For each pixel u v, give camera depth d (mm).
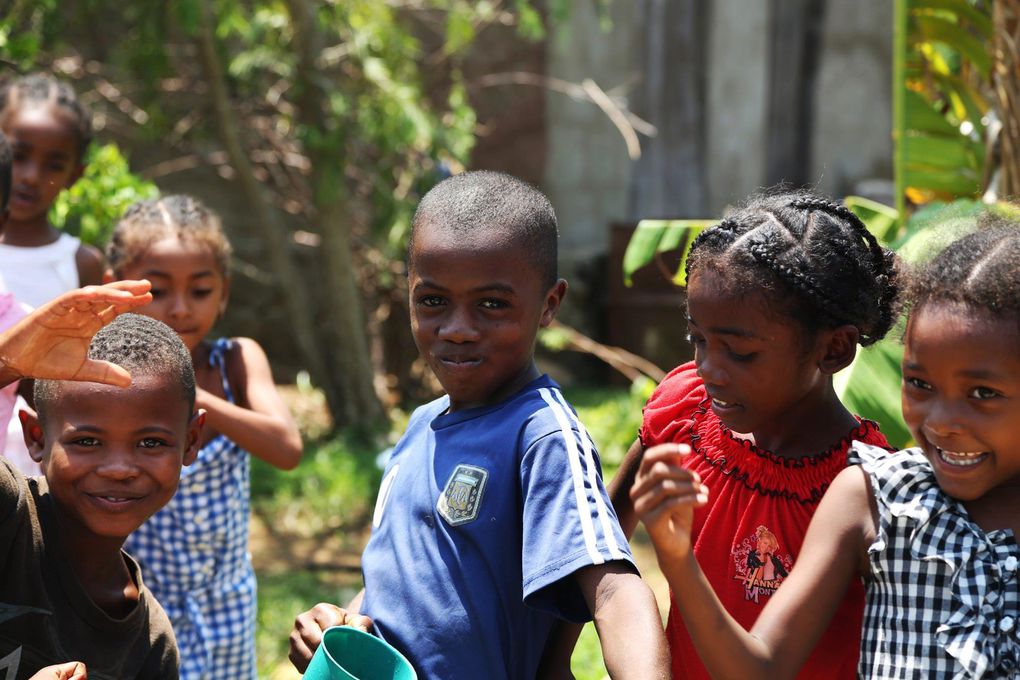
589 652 4609
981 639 1708
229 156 7906
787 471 2080
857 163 12055
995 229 1795
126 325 2156
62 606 2082
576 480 1929
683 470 1616
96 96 8211
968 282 1710
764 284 1938
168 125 8055
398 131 7246
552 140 11164
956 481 1757
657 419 2279
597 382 10867
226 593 3242
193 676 3170
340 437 8242
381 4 7598
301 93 7660
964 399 1718
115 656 2150
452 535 2021
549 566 1866
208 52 7457
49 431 2084
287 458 3258
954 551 1756
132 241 3182
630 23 11641
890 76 11984
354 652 1938
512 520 2000
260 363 3439
